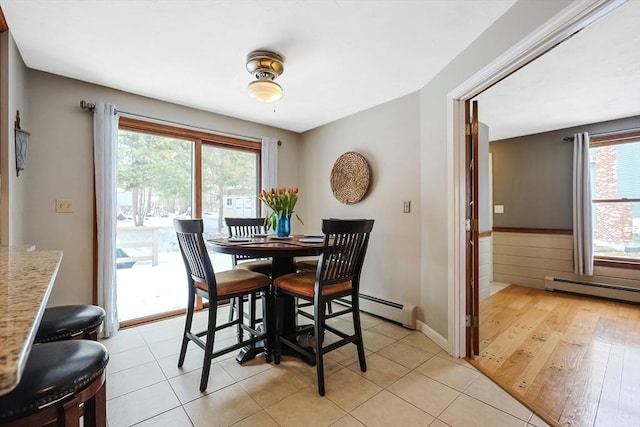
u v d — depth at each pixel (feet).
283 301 7.13
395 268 9.50
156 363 6.75
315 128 12.76
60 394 2.44
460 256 7.04
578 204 12.30
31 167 7.47
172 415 5.00
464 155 7.10
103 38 6.21
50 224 7.73
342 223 5.74
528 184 13.97
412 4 5.21
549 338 8.18
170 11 5.36
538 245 13.58
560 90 8.91
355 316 6.49
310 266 8.73
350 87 8.66
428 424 4.81
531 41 4.77
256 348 7.04
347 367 6.59
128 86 8.54
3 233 5.81
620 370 6.48
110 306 8.25
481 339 8.12
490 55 5.77
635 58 7.04
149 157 9.77
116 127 8.47
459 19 5.61
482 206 12.02
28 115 7.39
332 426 4.76
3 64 5.76
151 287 10.05
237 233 9.78
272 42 6.37
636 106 10.25
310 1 5.13
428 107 8.26
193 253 6.16
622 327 8.97
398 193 9.41
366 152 10.51
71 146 8.01
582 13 4.02
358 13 5.44
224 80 8.18
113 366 6.61
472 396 5.55
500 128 12.96
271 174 12.19
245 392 5.65
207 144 11.01
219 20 5.63
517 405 5.29
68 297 7.97
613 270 11.80
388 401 5.39
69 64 7.29
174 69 7.55
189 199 10.58
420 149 8.73
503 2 5.13
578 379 6.13
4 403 2.22
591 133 12.23
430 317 8.17
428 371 6.42
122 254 9.51
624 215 11.79
